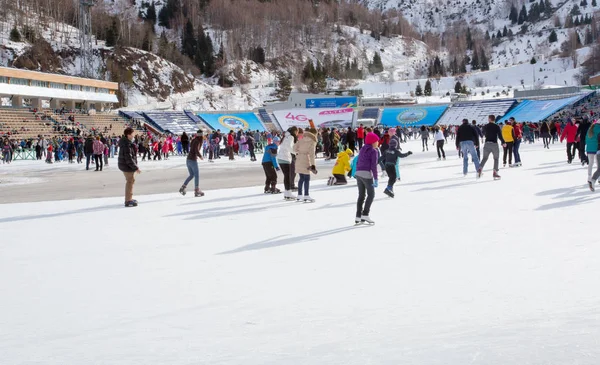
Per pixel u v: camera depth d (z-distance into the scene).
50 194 16.53
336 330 3.96
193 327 4.14
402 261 6.26
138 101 112.25
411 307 4.48
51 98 68.62
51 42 118.25
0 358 3.59
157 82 119.69
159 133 72.25
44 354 3.65
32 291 5.41
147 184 19.70
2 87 58.88
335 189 15.50
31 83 64.38
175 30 160.12
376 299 4.76
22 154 46.50
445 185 14.95
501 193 12.58
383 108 92.31
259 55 156.75
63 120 59.53
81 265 6.57
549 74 168.25
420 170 20.81
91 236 8.73
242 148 43.25
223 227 9.27
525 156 26.94
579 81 152.50
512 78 170.75
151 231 9.05
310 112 86.69
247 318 4.33
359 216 9.04
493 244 7.02
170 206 12.57
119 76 111.12
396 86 162.88
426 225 8.71
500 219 8.99
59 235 8.91
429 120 87.50
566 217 8.93
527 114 79.81
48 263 6.73
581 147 19.30
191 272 6.04
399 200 12.09
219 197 14.29
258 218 10.23
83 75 75.50
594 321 3.90
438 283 5.24
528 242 7.05
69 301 5.00
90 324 4.30
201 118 81.50
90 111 69.25
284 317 4.32
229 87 136.38
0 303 4.99
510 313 4.21
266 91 134.62
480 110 86.12
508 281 5.21
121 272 6.14
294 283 5.42
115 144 48.25
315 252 6.95
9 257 7.16
